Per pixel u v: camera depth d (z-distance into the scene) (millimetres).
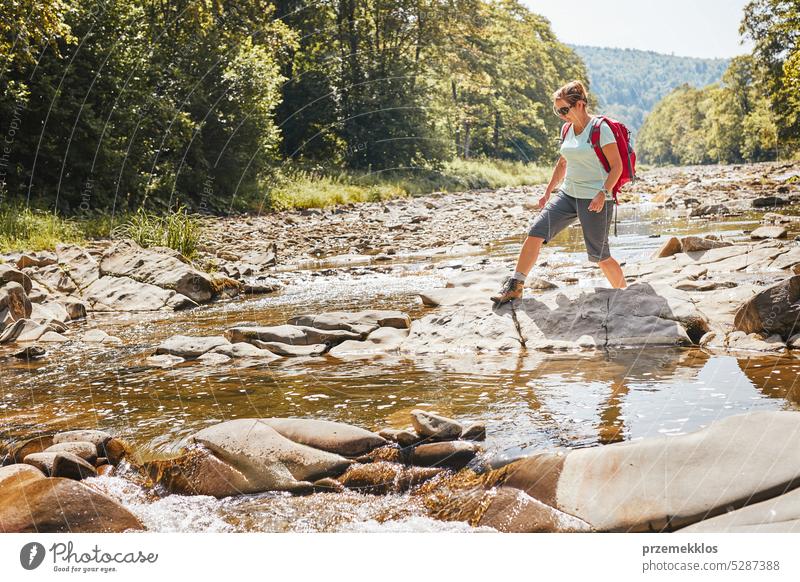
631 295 4621
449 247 11047
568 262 7898
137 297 7406
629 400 3166
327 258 11016
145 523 2428
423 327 4824
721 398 3094
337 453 2775
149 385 3961
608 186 4648
